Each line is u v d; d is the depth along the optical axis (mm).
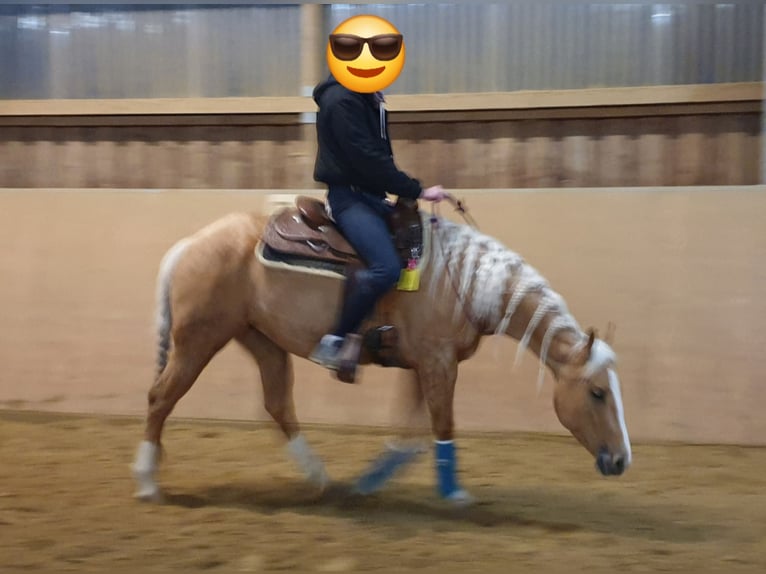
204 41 6664
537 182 6344
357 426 6008
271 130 6574
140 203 6211
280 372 4719
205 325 4438
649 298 5664
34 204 6359
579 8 6277
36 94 6840
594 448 4027
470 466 5234
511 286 4188
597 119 6250
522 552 3801
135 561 3650
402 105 6391
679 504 4559
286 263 4305
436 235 4309
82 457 5312
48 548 3799
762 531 4133
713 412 5605
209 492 4719
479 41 6410
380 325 4246
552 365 4195
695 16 6148
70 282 6289
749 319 5539
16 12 6824
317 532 4051
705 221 5594
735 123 6094
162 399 4500
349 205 4238
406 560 3688
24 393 6340
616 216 5703
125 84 6801
